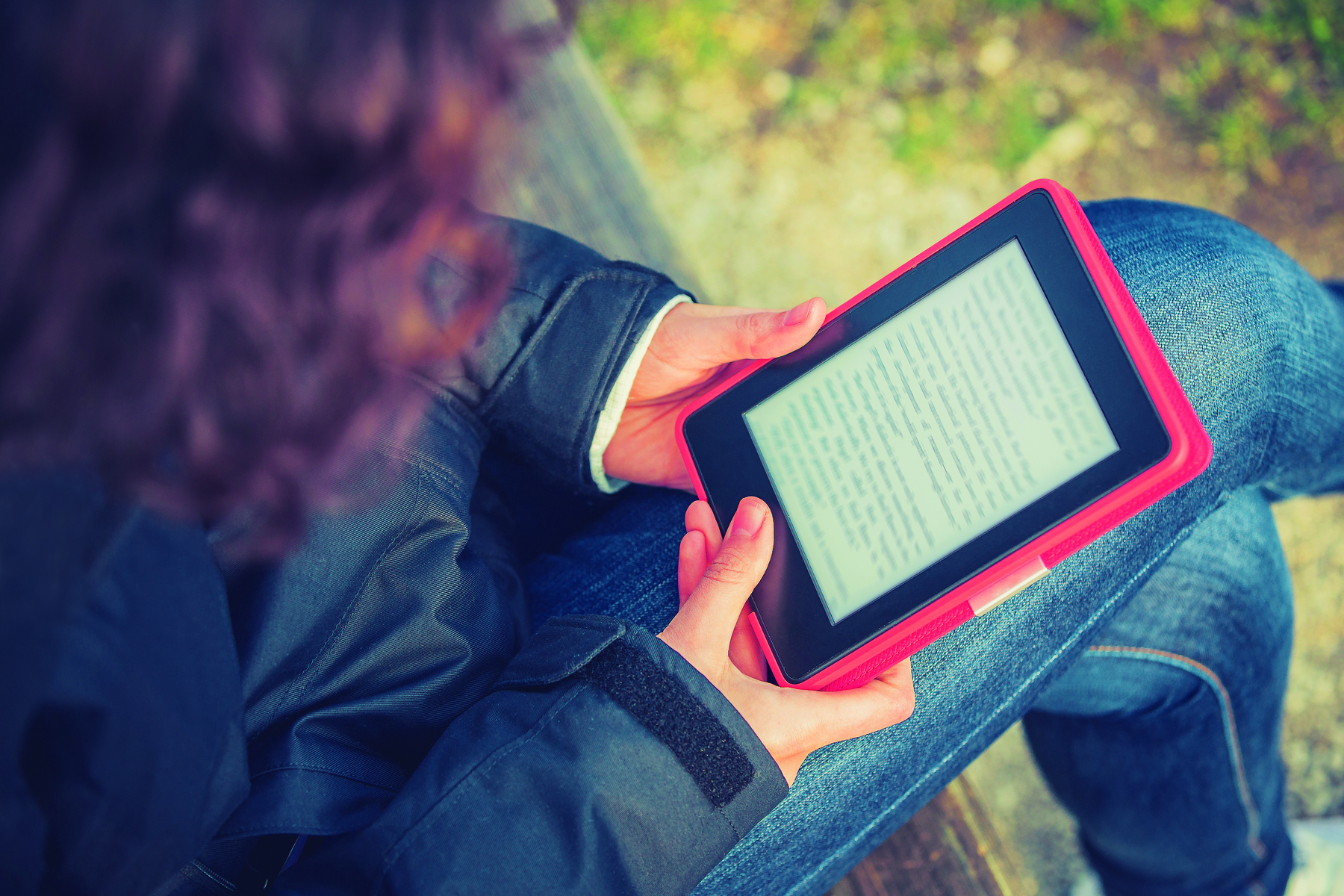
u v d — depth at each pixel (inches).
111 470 14.0
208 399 13.9
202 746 19.2
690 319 29.5
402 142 13.3
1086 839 43.4
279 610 23.3
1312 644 62.4
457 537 26.1
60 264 11.8
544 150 45.8
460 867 21.1
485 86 14.1
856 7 77.2
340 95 12.3
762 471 28.6
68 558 16.1
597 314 28.9
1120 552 27.4
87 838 18.2
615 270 29.5
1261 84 73.0
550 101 46.3
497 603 27.6
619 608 29.5
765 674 28.2
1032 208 25.3
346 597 24.3
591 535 32.9
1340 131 71.3
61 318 12.0
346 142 12.8
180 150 12.3
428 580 25.2
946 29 76.6
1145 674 33.7
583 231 45.4
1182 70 73.9
